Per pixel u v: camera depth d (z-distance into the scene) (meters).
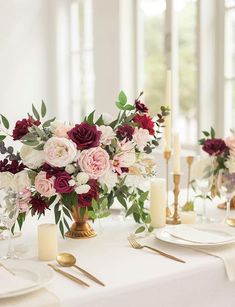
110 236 1.61
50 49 5.34
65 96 5.41
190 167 1.95
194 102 3.67
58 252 1.43
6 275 1.14
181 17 3.75
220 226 1.65
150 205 1.72
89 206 1.51
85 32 5.17
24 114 5.24
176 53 3.84
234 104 3.39
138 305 1.18
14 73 5.16
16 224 1.78
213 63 3.43
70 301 1.08
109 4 4.32
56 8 5.27
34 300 1.06
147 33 4.14
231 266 1.35
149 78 4.15
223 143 1.88
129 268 1.28
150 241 1.54
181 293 1.26
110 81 4.39
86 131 1.45
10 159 1.50
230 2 3.31
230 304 1.38
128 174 1.55
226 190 1.80
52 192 1.41
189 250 1.43
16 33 5.14
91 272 1.25
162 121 1.68
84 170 1.43
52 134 1.48
